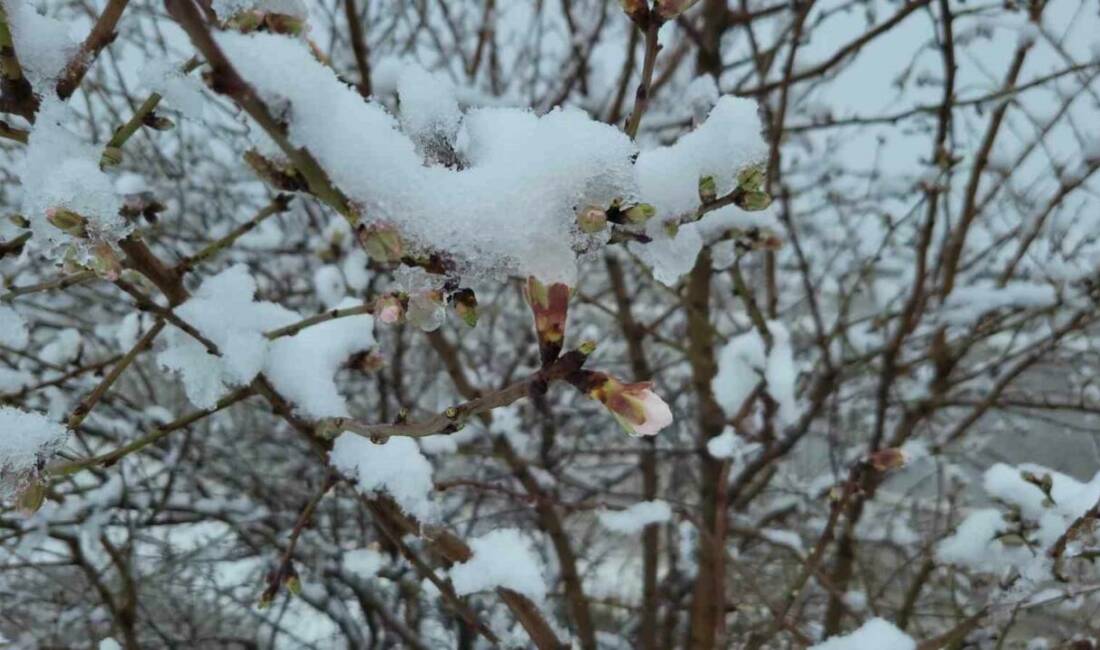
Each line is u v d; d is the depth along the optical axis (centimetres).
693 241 120
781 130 278
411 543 229
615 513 240
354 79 351
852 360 324
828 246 424
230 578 463
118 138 120
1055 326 345
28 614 393
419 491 157
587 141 97
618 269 355
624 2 106
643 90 109
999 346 442
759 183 117
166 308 140
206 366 149
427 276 96
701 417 311
